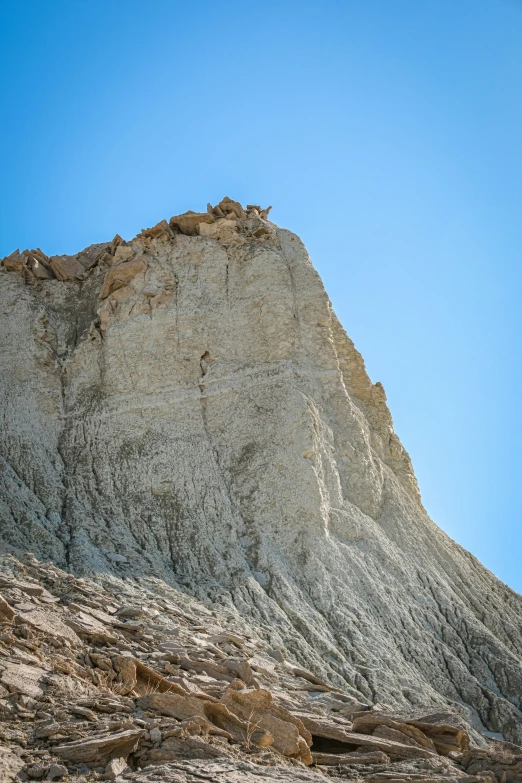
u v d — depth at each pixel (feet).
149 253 138.41
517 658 107.45
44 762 41.70
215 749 45.16
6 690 48.49
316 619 101.65
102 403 125.18
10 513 102.27
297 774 43.21
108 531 108.27
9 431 118.52
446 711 63.52
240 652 77.10
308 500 114.73
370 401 138.21
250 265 137.39
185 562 107.04
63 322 136.77
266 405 124.36
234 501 116.37
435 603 113.39
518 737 95.91
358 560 112.57
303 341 132.77
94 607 75.56
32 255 145.18
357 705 68.33
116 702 49.85
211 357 130.31
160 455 119.14
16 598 66.03
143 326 130.41
